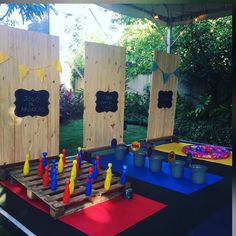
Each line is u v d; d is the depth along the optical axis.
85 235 2.38
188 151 5.24
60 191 3.03
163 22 6.85
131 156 4.98
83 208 2.85
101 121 4.94
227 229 2.54
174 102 6.45
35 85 3.94
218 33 7.82
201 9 6.20
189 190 3.49
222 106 7.44
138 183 3.69
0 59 3.54
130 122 9.19
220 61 7.71
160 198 3.22
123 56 5.22
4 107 3.64
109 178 3.16
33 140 3.99
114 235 2.39
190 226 2.58
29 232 2.42
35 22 6.17
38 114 4.01
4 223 2.57
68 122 8.03
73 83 8.55
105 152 5.22
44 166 3.53
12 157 3.77
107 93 5.00
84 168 3.80
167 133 6.36
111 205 2.97
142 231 2.47
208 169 4.43
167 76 6.06
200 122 7.80
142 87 9.36
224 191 3.47
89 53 4.61
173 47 8.45
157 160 4.10
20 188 3.36
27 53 3.81
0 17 6.58
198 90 8.20
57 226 2.52
